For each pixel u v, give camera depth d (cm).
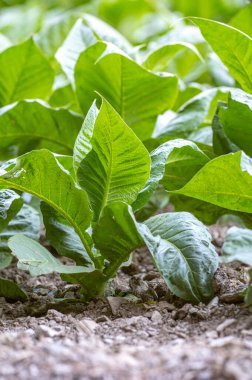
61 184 171
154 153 175
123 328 164
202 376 142
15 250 168
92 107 171
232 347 150
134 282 182
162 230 174
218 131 188
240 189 169
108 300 175
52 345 153
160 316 170
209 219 197
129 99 197
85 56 193
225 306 169
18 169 170
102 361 148
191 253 171
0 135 204
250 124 180
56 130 204
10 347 153
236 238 164
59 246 178
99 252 178
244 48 184
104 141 168
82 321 166
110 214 168
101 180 173
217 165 166
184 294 169
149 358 149
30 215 191
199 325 164
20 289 183
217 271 183
